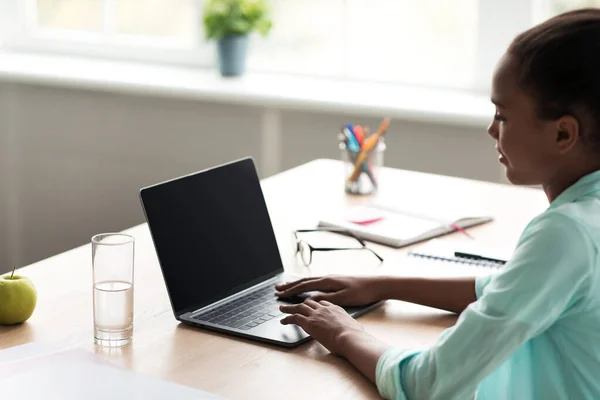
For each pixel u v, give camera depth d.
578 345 1.17
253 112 3.33
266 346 1.39
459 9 3.25
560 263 1.11
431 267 1.80
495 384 1.23
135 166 3.58
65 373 1.25
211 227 1.60
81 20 3.85
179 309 1.48
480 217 2.10
